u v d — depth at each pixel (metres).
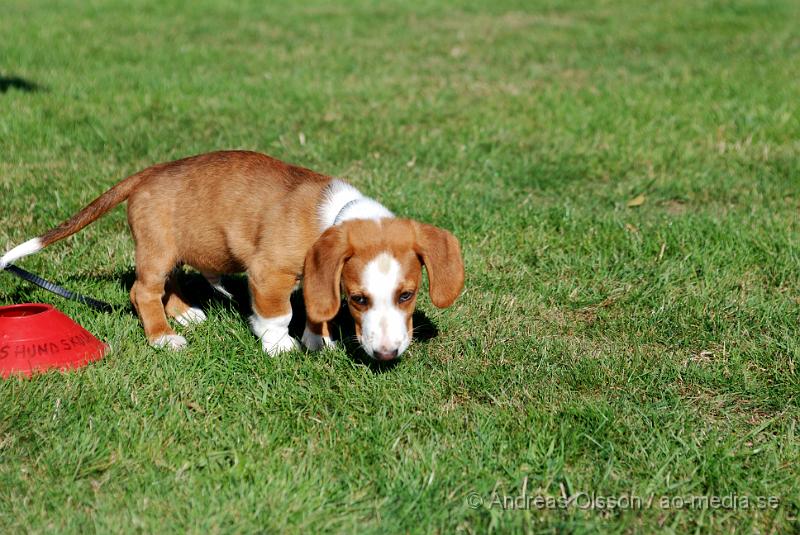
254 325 5.88
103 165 9.55
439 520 4.25
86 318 6.13
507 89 14.24
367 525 4.21
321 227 5.49
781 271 7.25
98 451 4.64
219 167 5.91
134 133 10.73
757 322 6.50
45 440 4.70
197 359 5.64
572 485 4.55
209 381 5.48
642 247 7.77
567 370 5.76
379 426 4.98
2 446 4.66
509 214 8.38
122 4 22.44
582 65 16.50
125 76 14.01
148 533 4.07
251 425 4.99
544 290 6.98
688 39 19.47
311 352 5.96
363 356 5.86
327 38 19.23
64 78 13.59
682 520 4.34
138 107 12.05
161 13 21.55
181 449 4.70
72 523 4.11
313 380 5.53
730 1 24.81
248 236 5.70
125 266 7.12
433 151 10.45
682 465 4.75
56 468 4.49
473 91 14.07
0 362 5.25
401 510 4.29
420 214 8.28
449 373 5.64
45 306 5.69
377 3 25.31
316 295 5.11
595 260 7.55
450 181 9.43
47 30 18.02
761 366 5.91
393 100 13.17
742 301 6.80
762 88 13.74
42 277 6.85
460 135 11.21
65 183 8.88
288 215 5.54
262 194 5.69
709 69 15.67
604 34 20.30
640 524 4.32
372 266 5.04
